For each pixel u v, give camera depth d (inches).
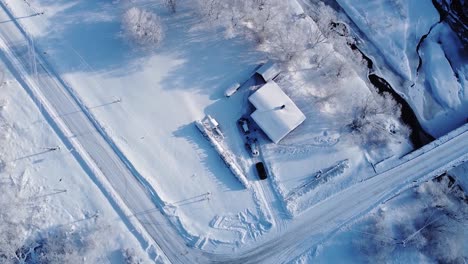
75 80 2751.0
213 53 2815.0
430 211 2652.6
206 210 2628.0
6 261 2464.3
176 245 2578.7
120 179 2640.3
